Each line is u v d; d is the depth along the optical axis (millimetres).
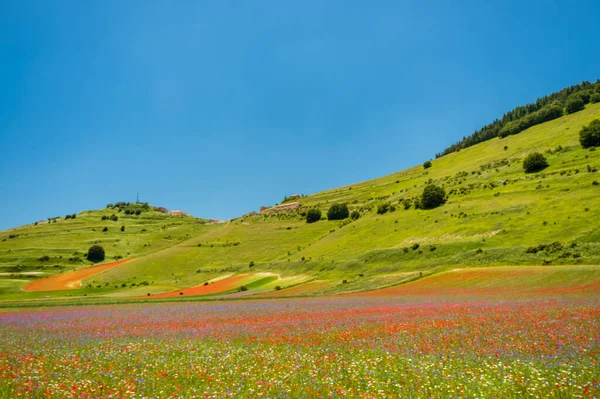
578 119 198875
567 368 14961
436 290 66438
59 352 21906
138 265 155375
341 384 14227
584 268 61188
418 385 13648
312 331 27703
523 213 104250
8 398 13359
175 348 22531
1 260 174750
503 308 34875
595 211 89938
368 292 73688
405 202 164625
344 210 189500
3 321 40750
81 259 181875
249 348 22109
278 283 105500
